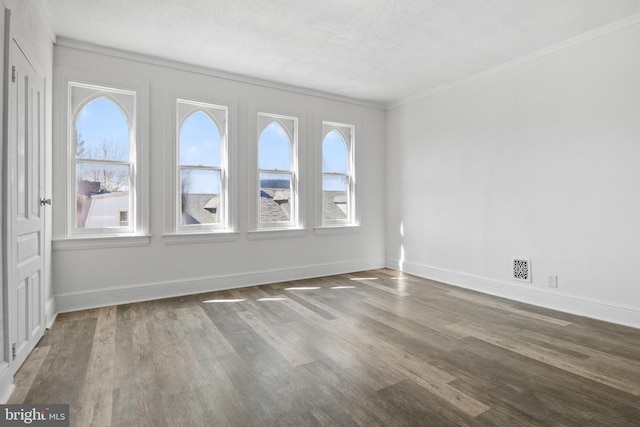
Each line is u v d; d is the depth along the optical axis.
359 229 5.46
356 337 2.83
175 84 4.00
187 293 4.08
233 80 4.37
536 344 2.69
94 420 1.74
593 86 3.27
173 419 1.75
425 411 1.82
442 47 3.62
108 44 3.55
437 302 3.82
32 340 2.54
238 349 2.60
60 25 3.17
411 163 5.27
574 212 3.42
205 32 3.32
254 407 1.86
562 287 3.52
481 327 3.06
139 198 3.80
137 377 2.17
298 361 2.40
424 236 5.07
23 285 2.36
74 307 3.47
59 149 3.40
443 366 2.33
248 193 4.48
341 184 5.43
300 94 4.89
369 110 5.56
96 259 3.59
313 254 5.04
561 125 3.51
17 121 2.19
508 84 3.98
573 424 1.71
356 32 3.31
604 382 2.12
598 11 2.94
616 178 3.13
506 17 3.04
